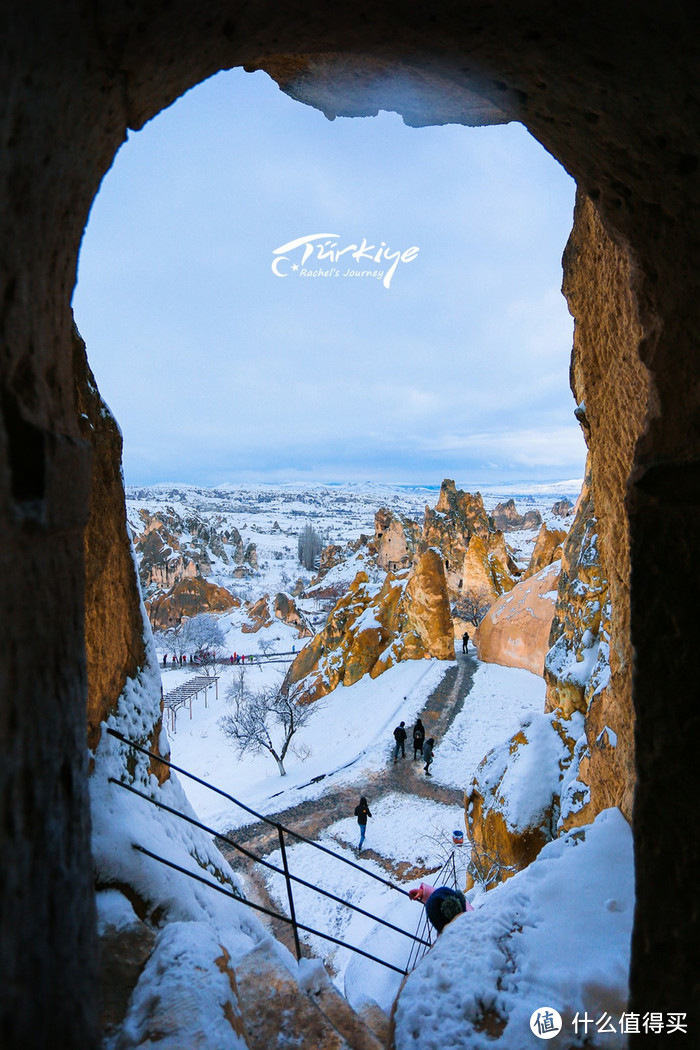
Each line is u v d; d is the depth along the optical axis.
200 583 60.75
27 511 1.68
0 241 1.65
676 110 2.36
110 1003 3.27
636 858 2.66
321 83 4.54
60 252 2.15
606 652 7.94
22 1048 1.62
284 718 21.80
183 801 5.80
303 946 10.46
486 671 23.72
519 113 3.02
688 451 2.58
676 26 2.10
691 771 2.53
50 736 1.88
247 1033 3.38
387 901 11.40
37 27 1.64
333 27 2.65
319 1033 3.41
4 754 1.58
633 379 4.43
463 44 2.65
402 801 15.29
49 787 1.86
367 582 29.02
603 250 4.67
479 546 36.62
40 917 1.76
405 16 2.54
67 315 2.28
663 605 2.62
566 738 9.20
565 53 2.44
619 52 2.30
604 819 4.99
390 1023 3.76
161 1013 2.97
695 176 2.48
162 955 3.32
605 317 4.80
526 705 20.28
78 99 2.03
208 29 2.45
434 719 19.81
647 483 2.65
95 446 5.08
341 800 15.59
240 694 29.42
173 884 4.40
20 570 1.70
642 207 2.76
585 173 2.99
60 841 1.93
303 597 65.62
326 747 20.70
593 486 6.13
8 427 1.71
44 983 1.77
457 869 12.05
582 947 3.81
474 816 9.91
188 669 42.44
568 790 8.02
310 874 12.59
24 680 1.71
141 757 5.29
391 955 8.58
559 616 10.99
